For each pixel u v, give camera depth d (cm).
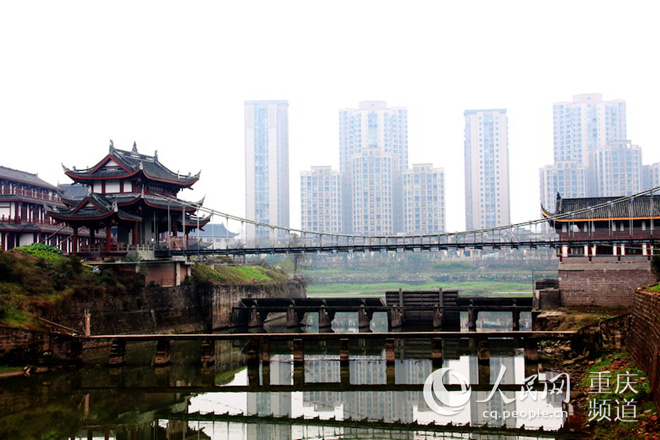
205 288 8494
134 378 5241
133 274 7406
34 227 8994
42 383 4997
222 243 18412
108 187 8388
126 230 8331
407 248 8525
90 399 4597
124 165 8275
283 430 3912
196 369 5659
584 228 7369
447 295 8375
